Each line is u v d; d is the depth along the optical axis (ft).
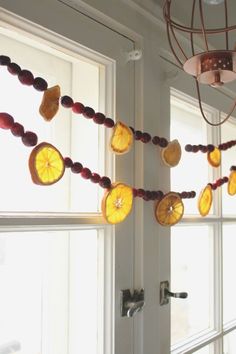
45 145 2.37
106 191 2.82
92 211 3.03
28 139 2.32
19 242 2.94
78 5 2.82
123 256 3.07
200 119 4.36
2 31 2.58
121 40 3.20
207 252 4.43
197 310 4.27
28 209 2.91
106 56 3.04
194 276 4.27
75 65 3.26
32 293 3.00
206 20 4.39
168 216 3.40
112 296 2.97
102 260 3.01
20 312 2.92
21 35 2.64
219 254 4.42
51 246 3.13
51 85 3.09
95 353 3.00
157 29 3.57
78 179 3.17
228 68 2.38
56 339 3.11
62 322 3.16
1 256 2.84
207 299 4.40
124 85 3.19
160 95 3.56
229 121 4.81
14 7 2.40
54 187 3.10
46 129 3.09
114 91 3.09
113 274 2.98
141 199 3.24
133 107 3.29
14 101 2.88
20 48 2.83
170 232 3.64
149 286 3.26
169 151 3.45
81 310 3.13
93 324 3.04
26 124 2.95
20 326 2.92
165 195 3.34
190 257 4.23
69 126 3.26
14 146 2.86
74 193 3.18
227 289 4.83
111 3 3.07
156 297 3.35
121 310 3.01
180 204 3.48
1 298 2.82
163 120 3.59
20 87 2.91
